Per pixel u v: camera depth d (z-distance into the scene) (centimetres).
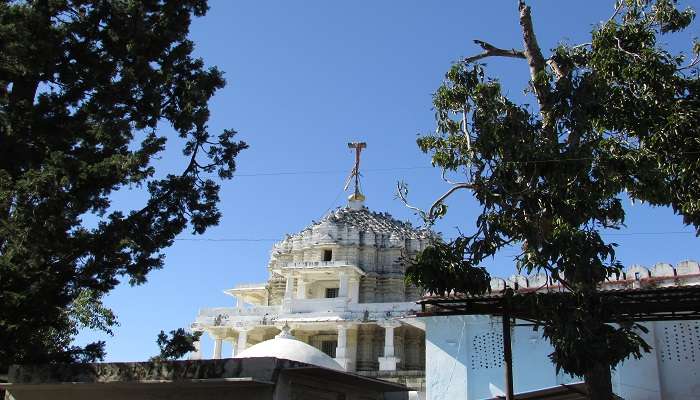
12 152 1858
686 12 1544
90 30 1983
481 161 1428
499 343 2366
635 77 1456
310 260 5594
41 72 1928
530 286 2423
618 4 1597
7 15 1831
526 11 1641
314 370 1595
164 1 2123
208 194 2008
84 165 1803
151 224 1933
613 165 1399
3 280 1716
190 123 1978
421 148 1602
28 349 1828
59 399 1748
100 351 1944
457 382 2364
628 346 1240
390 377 4016
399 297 5431
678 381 2091
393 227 5981
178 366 1616
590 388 1330
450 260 1394
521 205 1360
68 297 1839
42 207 1714
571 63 1552
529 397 2131
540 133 1425
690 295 1372
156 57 2077
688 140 1413
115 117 1962
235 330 5050
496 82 1486
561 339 1248
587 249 1255
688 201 1434
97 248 1822
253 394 1545
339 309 4878
